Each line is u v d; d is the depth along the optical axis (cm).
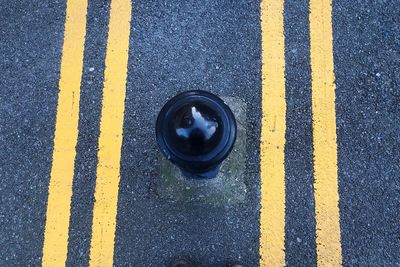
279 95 170
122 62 173
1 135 169
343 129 167
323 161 165
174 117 125
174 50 174
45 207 163
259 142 166
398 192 163
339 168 165
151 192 164
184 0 178
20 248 161
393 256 159
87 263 160
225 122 130
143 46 174
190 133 122
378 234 160
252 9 177
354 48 174
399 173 164
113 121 169
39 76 173
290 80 171
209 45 174
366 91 170
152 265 160
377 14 177
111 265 160
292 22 176
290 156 165
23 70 174
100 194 164
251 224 161
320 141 166
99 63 173
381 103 170
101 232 161
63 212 163
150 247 161
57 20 177
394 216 162
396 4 178
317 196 163
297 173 164
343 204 162
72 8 178
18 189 165
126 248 161
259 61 173
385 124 168
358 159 165
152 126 168
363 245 160
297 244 160
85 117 169
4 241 162
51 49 175
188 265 157
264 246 160
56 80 172
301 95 170
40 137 168
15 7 179
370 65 172
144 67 173
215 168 148
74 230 162
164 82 171
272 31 175
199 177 158
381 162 165
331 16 176
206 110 125
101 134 168
